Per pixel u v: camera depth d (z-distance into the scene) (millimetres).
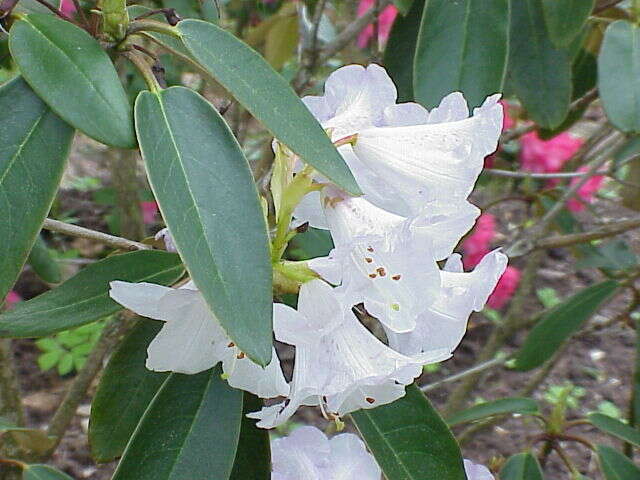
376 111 352
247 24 938
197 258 268
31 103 294
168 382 373
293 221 347
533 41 547
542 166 947
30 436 546
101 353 644
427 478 406
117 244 475
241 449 395
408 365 306
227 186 283
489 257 327
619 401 1209
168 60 724
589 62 682
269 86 297
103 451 438
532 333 692
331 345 311
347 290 297
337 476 417
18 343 1259
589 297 686
